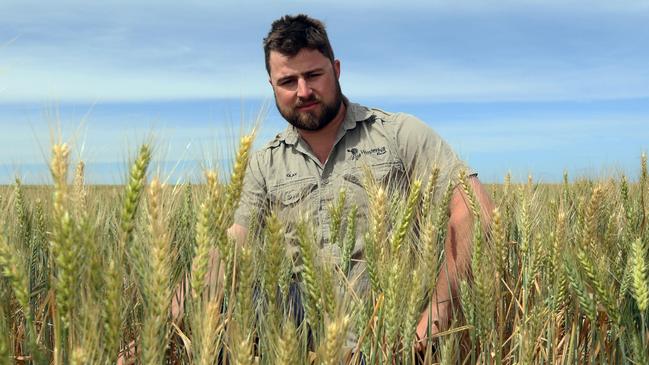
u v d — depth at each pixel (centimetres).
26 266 319
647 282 281
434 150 443
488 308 302
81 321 207
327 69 459
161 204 232
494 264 324
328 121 458
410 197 299
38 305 327
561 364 337
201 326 231
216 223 258
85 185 251
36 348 212
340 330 228
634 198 468
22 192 346
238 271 272
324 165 459
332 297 271
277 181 468
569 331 357
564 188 527
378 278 295
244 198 466
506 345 367
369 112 481
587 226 334
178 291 320
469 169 423
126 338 290
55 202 203
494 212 329
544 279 341
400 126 461
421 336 354
